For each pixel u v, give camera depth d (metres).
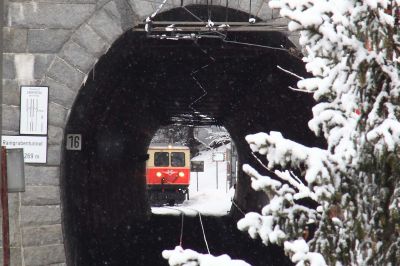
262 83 66.94
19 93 37.22
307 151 13.55
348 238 13.73
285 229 13.77
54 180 37.03
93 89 50.97
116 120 73.31
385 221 13.45
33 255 36.69
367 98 13.77
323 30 13.22
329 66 14.35
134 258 66.62
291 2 13.66
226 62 62.03
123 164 86.38
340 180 13.52
